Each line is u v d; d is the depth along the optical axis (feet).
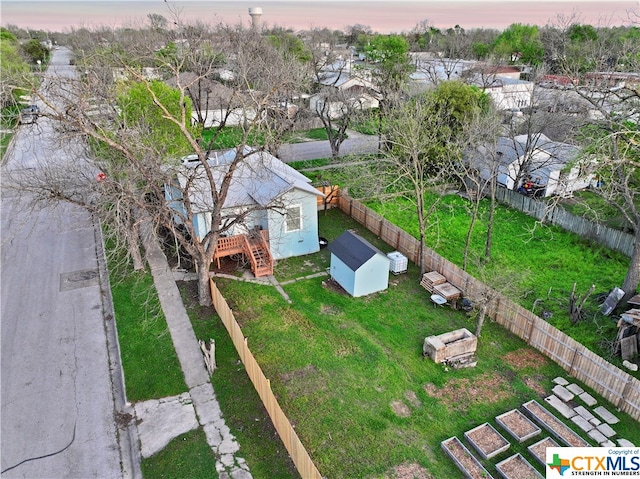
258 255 63.57
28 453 36.32
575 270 63.31
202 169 67.92
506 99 136.77
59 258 67.51
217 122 142.61
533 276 61.62
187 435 37.91
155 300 56.59
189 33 139.13
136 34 178.09
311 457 35.83
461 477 34.40
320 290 59.31
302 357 46.85
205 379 44.11
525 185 89.40
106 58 80.64
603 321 51.65
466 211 82.99
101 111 61.00
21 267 64.85
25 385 43.24
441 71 179.52
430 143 75.82
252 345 48.60
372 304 56.34
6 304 56.03
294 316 53.62
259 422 39.19
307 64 142.31
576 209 80.18
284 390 42.57
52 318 53.52
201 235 65.16
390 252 69.46
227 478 34.12
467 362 45.91
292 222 66.08
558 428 38.04
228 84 149.07
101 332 51.26
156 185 50.01
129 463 35.78
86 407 40.88
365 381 43.73
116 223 49.14
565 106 91.61
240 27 196.85
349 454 36.11
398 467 35.06
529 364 45.96
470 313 52.44
